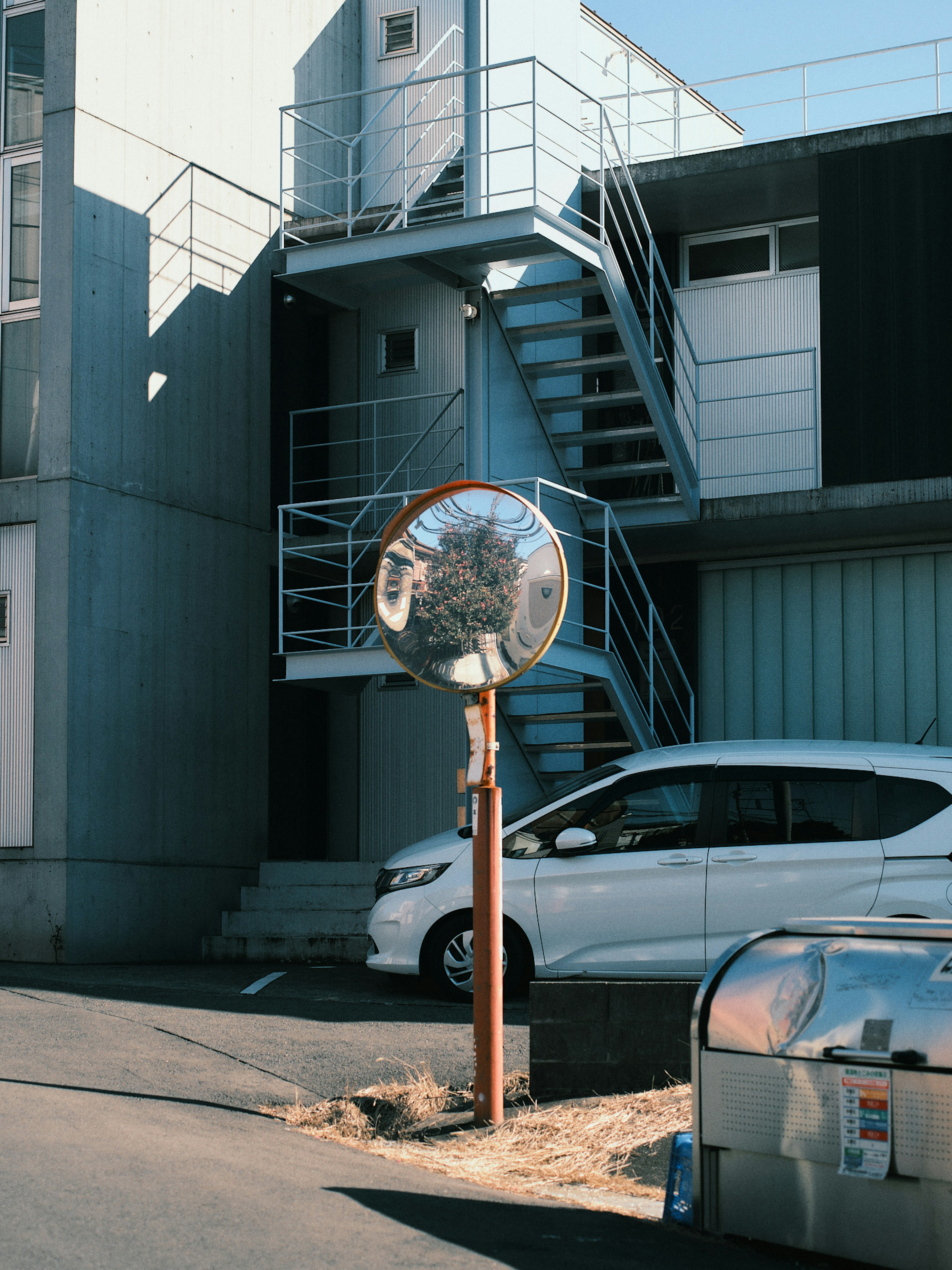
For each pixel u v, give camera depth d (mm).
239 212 15422
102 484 13344
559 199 15281
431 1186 5195
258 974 11508
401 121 17125
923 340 14328
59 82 13398
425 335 16016
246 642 15078
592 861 9188
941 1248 4145
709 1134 4727
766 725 15961
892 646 15539
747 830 9008
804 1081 4488
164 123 14422
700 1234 4727
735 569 16312
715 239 16641
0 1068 7008
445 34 16984
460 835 9836
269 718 15305
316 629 16188
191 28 14836
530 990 6859
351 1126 6180
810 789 9000
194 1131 5762
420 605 6109
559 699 14594
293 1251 4055
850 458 14422
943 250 14383
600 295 16422
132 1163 4934
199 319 14742
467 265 13492
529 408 14211
